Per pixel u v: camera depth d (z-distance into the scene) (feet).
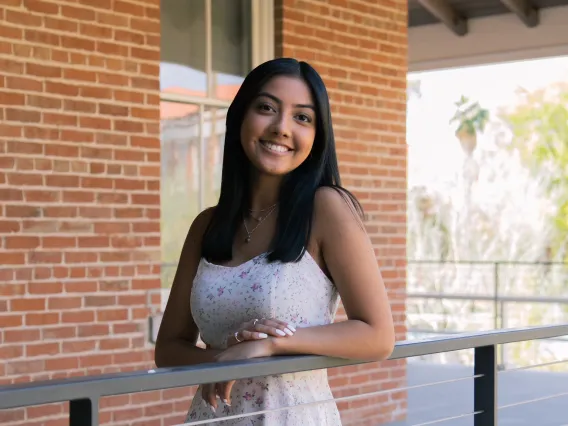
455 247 91.50
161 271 17.21
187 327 8.13
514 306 37.93
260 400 7.23
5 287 14.16
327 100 7.48
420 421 21.99
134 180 15.87
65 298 14.89
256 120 7.32
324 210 7.19
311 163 7.49
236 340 6.83
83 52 15.12
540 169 89.15
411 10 30.96
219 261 7.55
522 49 29.27
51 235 14.70
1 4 14.10
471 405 24.76
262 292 7.09
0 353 14.10
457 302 41.63
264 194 7.52
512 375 30.53
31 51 14.47
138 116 15.93
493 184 90.79
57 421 14.84
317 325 7.08
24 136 14.38
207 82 17.99
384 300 7.10
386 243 20.98
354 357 6.98
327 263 7.18
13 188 14.25
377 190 20.80
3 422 14.25
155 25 16.20
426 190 93.09
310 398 7.38
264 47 18.83
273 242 7.35
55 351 14.76
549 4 28.71
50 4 14.69
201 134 17.94
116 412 15.67
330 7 19.74
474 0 29.07
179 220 17.56
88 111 15.20
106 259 15.46
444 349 8.24
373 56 20.76
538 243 89.30
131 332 15.83
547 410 24.58
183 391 16.74
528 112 89.76
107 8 15.46
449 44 30.63
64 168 14.87
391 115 21.17
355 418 20.29
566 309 37.93
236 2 18.51
